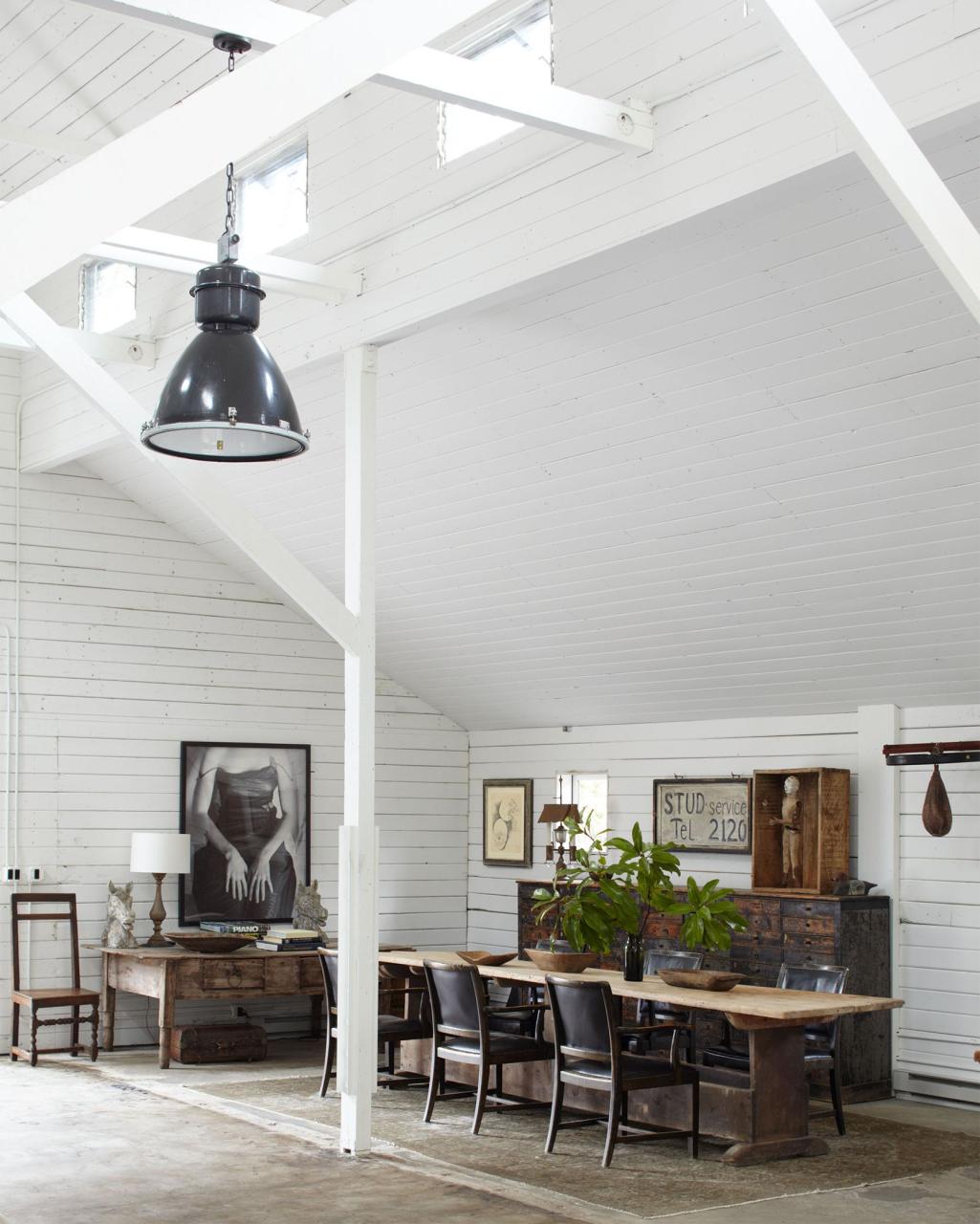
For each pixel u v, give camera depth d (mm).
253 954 9008
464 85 4812
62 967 9391
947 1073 7680
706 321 5836
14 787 9312
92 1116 7168
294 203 7250
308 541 9242
